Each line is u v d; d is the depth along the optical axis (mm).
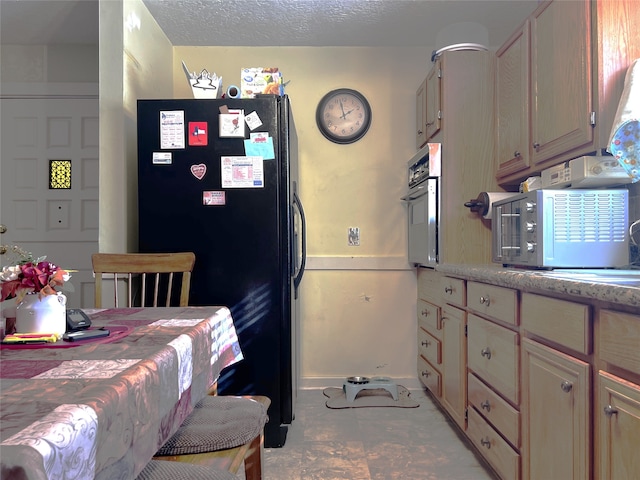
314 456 2121
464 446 2229
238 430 1162
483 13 2791
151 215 2242
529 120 2166
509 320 1640
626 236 1704
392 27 2979
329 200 3252
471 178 2643
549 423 1364
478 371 1970
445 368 2455
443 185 2639
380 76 3268
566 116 1841
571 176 1768
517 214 1912
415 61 3266
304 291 3227
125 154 2367
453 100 2648
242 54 3258
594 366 1157
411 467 2012
